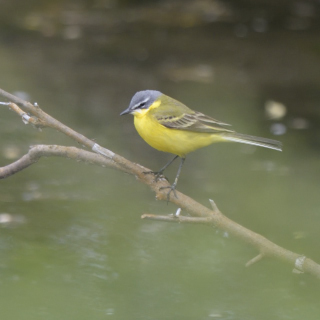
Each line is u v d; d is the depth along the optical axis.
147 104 8.62
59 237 10.34
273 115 15.59
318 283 9.34
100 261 9.70
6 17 21.39
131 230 10.79
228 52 19.88
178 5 23.88
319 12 24.08
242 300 8.82
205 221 7.05
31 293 8.64
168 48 19.91
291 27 22.56
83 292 8.74
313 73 18.50
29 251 9.83
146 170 7.70
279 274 9.61
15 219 10.84
